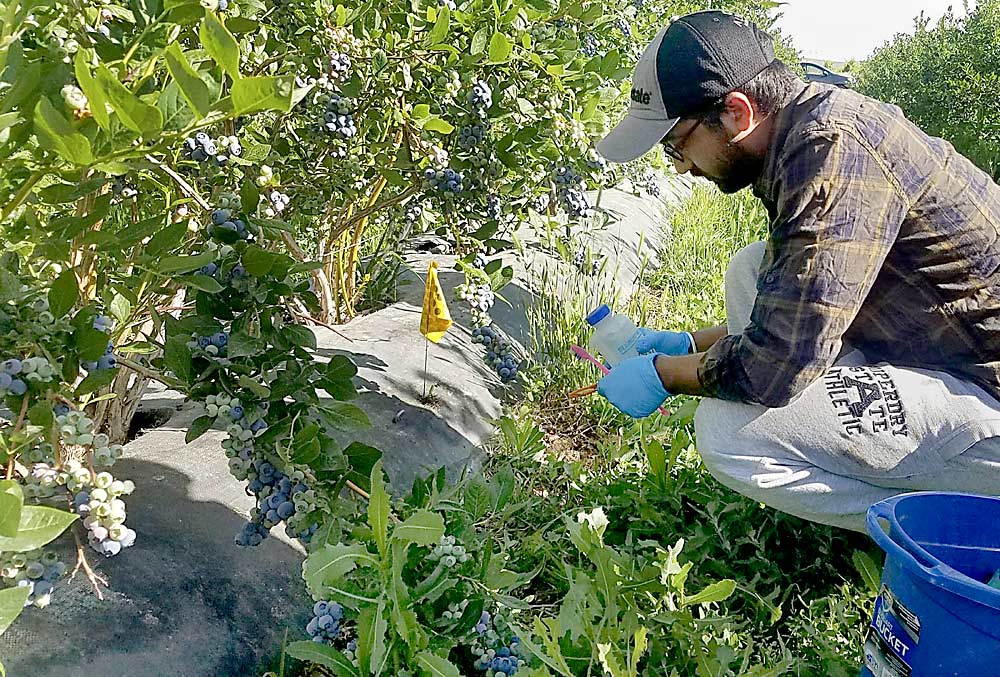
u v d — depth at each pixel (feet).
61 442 4.64
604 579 5.97
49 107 3.44
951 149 6.68
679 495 8.08
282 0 7.55
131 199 7.07
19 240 4.87
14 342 4.33
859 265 6.15
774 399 6.61
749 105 6.30
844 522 7.45
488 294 8.91
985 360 6.88
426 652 4.84
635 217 19.31
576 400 10.77
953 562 5.71
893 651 5.13
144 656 5.20
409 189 9.97
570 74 8.52
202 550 6.19
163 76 5.54
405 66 8.18
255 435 5.38
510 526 7.99
